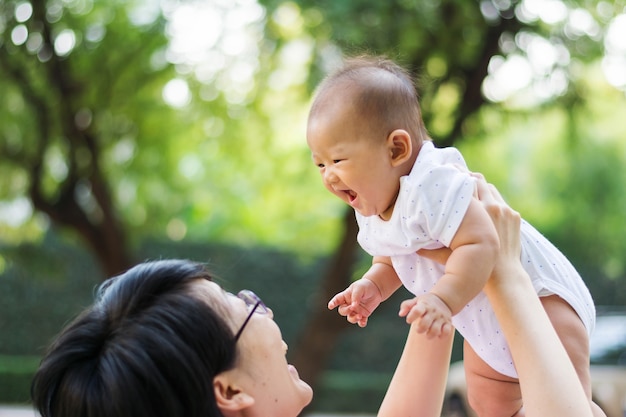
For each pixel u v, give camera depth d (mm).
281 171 14219
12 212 12664
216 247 17938
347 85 2455
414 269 2564
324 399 17484
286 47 10859
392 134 2410
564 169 17469
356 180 2430
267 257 18109
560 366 2203
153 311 2162
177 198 12883
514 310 2275
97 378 2102
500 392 2746
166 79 11609
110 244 11523
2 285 17625
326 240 18250
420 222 2373
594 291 18188
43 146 11094
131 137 11797
